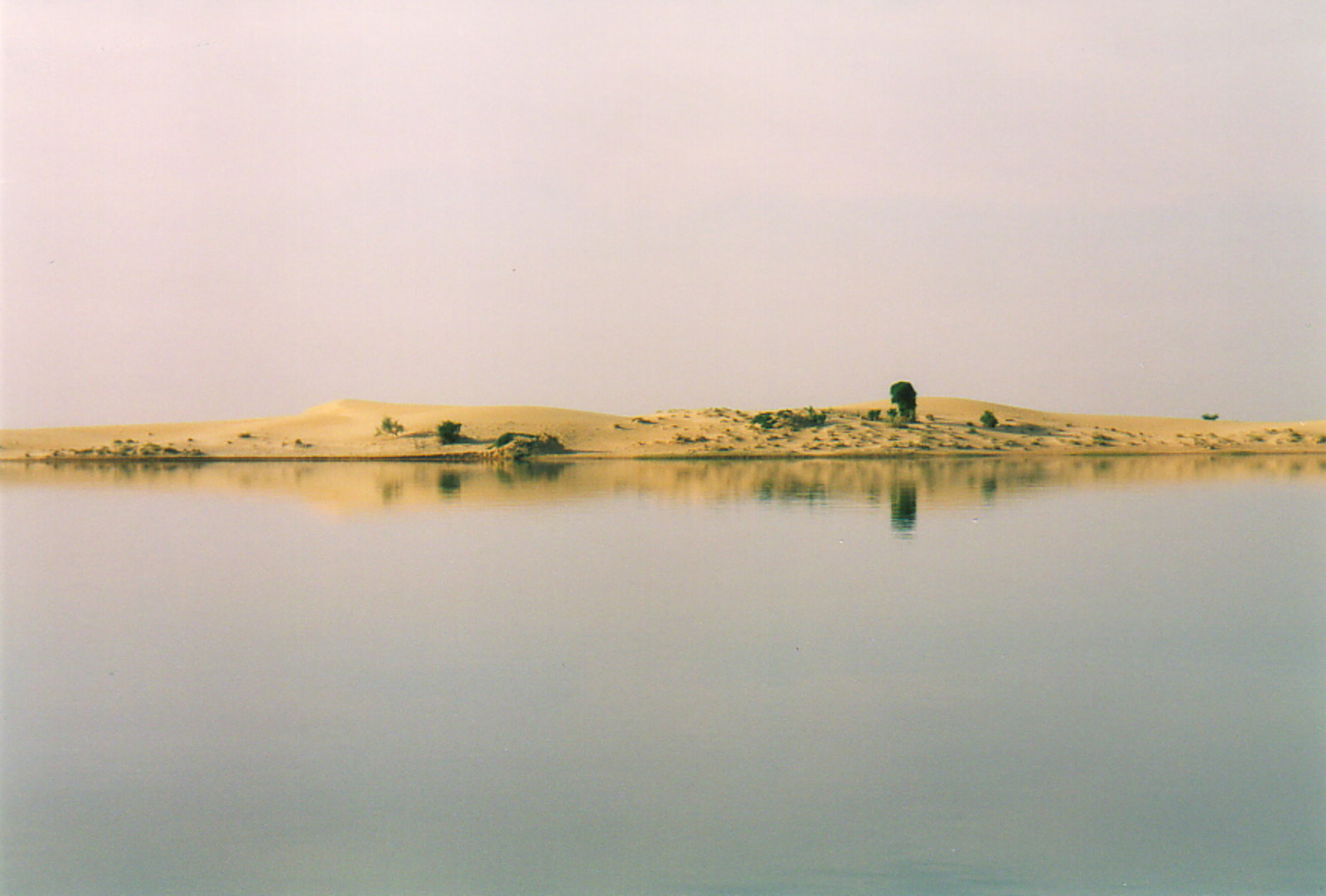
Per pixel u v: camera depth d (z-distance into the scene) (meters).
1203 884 16.97
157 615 37.78
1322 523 63.41
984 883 17.22
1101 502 77.69
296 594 41.38
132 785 21.62
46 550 55.25
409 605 38.84
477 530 62.12
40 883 17.44
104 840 19.17
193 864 18.05
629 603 38.69
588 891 16.89
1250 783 21.19
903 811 19.98
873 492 87.75
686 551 51.88
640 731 24.34
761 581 43.22
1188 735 23.92
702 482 102.12
